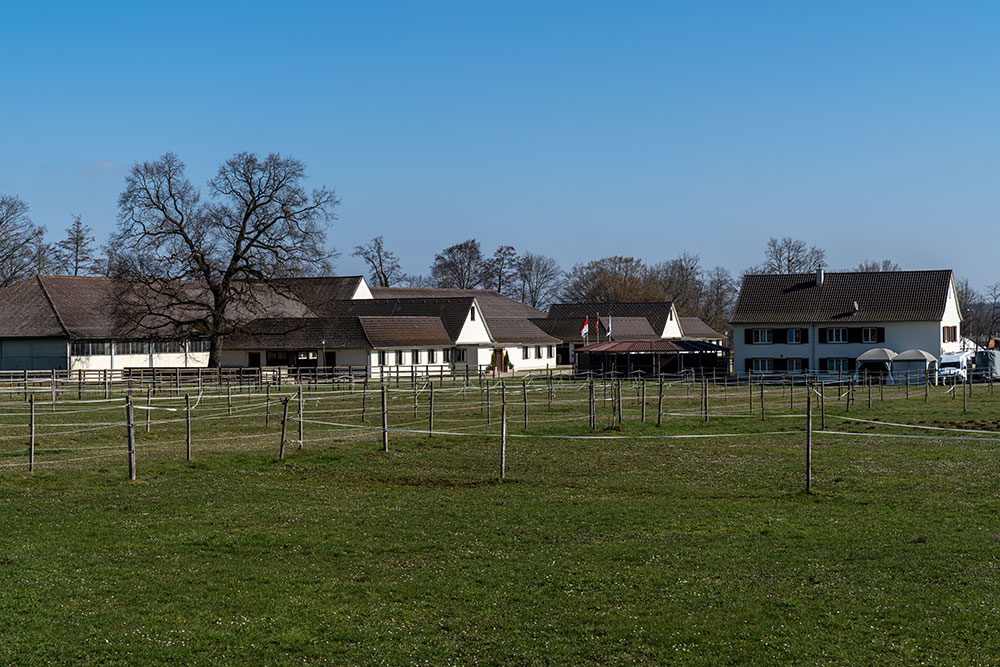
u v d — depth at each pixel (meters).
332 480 28.22
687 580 17.14
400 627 14.87
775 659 13.57
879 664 13.38
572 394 62.97
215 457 32.16
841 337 94.25
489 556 18.89
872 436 38.81
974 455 33.12
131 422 28.12
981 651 13.80
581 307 137.50
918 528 21.33
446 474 29.28
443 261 181.88
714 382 81.44
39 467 29.91
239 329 85.94
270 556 18.98
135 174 80.44
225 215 83.50
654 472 29.53
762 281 100.69
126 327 86.75
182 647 13.97
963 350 97.69
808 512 23.17
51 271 131.12
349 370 84.94
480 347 106.69
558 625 14.92
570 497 25.22
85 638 14.25
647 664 13.48
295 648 14.02
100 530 21.02
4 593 16.19
